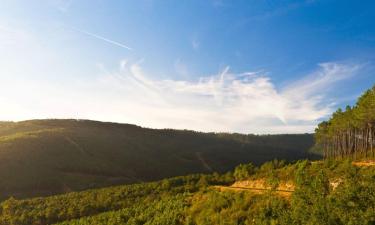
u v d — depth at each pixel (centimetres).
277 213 4916
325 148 12950
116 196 11438
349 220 4075
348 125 10394
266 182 7681
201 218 5922
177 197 7638
